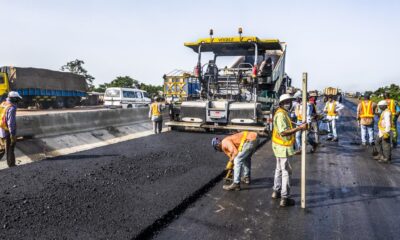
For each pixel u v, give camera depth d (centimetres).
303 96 434
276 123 444
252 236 351
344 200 468
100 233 344
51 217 374
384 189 520
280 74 1226
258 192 505
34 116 827
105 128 1131
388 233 358
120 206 419
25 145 765
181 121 1147
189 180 538
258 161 720
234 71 1105
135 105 2492
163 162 653
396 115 915
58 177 522
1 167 654
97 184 495
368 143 986
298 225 380
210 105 1084
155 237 351
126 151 752
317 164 697
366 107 934
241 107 1037
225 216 409
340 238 346
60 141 873
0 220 357
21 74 2444
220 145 534
